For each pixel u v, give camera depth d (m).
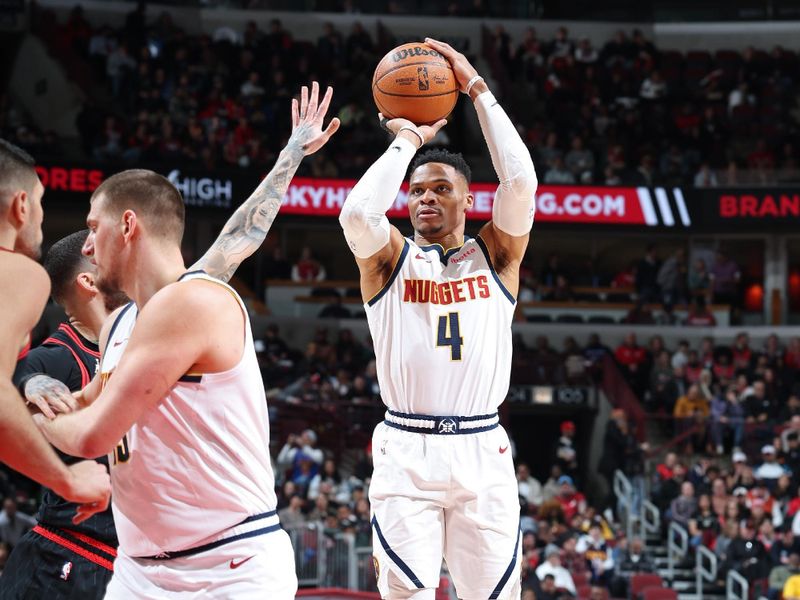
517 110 27.78
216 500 3.43
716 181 24.58
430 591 4.46
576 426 23.56
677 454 19.92
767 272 26.36
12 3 27.25
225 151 24.09
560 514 16.89
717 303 25.41
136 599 3.46
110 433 3.25
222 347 3.38
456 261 4.62
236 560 3.43
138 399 3.26
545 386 21.98
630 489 18.58
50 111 26.48
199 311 3.33
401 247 4.60
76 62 26.23
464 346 4.50
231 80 26.62
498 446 4.56
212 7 29.05
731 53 29.00
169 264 3.52
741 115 27.34
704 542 17.09
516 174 4.52
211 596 3.42
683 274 25.14
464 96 27.36
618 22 30.41
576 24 30.27
